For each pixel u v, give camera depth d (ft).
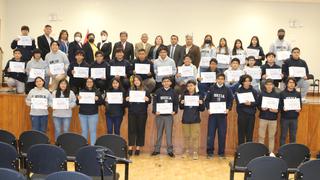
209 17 45.88
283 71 28.12
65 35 30.76
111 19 45.91
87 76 26.45
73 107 26.11
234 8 45.88
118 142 17.88
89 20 45.91
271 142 25.72
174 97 25.45
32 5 45.55
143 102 25.43
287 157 17.26
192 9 45.80
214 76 27.32
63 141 18.25
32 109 25.49
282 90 26.40
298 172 13.88
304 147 17.19
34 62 27.50
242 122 25.55
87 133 25.38
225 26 45.91
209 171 23.06
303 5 45.73
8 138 18.40
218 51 31.30
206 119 27.76
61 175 11.34
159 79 27.50
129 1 45.83
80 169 15.21
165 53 27.25
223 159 26.02
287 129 25.54
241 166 17.40
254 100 25.23
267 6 45.85
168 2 45.75
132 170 22.75
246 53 31.55
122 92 25.18
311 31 45.85
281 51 30.12
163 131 27.20
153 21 45.91
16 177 11.14
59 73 26.94
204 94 27.61
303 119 27.55
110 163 14.83
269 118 25.31
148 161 24.99
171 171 22.84
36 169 15.20
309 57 45.62
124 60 27.14
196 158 25.85
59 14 45.75
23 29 29.17
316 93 44.73
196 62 30.04
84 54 28.37
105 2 45.88
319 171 13.85
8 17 45.39
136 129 26.22
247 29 45.98
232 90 27.63
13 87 29.94
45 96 25.12
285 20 45.91
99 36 45.93
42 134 18.31
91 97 24.77
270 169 14.08
